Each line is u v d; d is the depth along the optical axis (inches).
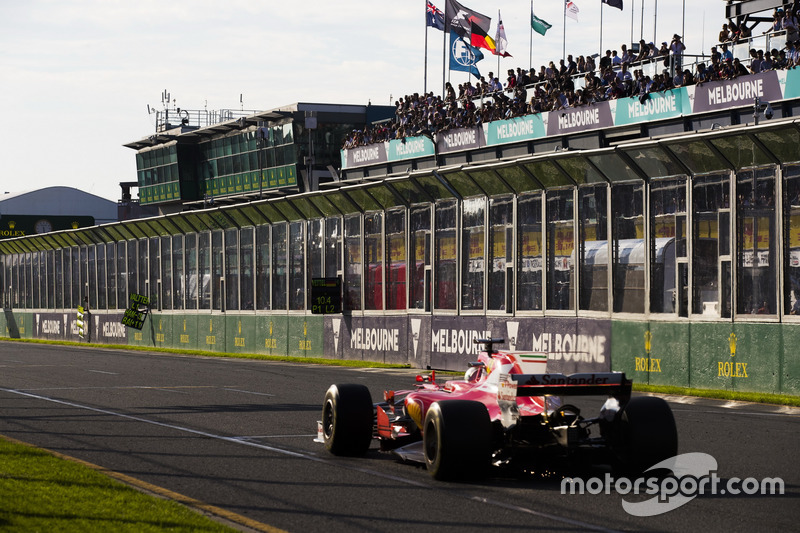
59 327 4606.3
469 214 2310.5
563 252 2058.3
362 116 5644.7
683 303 1791.3
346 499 782.5
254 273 3196.4
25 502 727.7
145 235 3828.7
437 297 2421.3
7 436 1152.8
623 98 2817.4
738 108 2470.5
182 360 2874.0
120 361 2775.6
